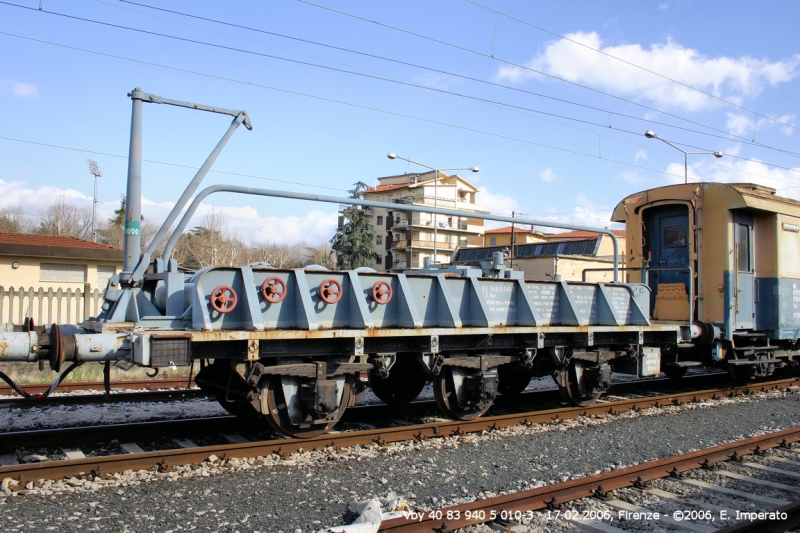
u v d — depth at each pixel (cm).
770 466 725
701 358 1309
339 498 568
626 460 736
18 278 2028
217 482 600
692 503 584
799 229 1450
